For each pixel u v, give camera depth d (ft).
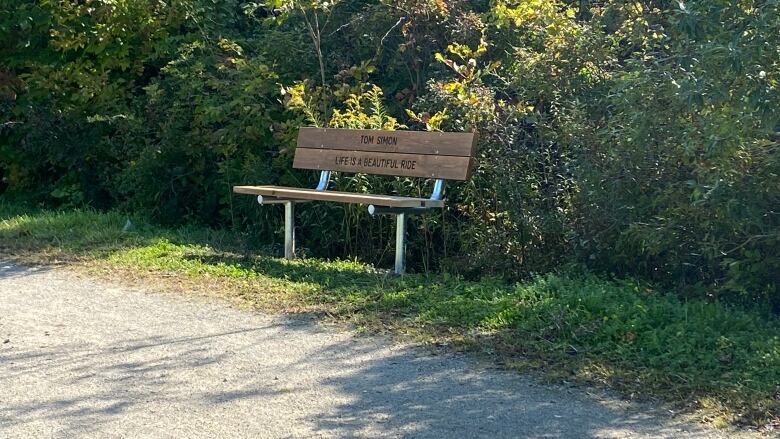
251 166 34.71
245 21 41.22
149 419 16.08
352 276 26.94
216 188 36.78
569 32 27.66
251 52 38.91
